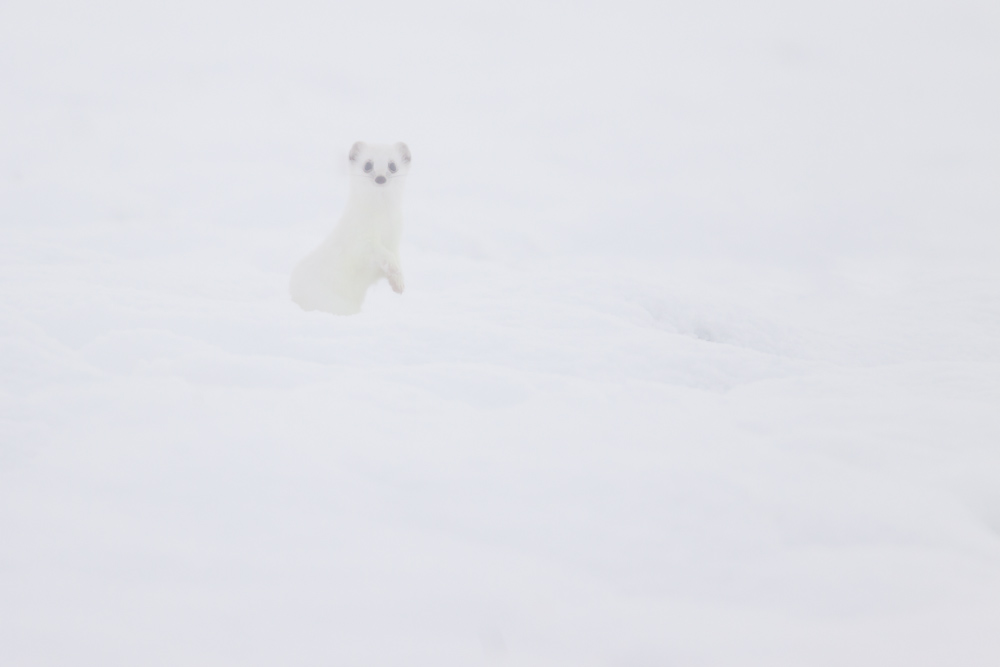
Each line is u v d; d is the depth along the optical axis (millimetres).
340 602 7605
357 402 12656
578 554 8750
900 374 16984
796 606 7941
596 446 11141
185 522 8961
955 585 8117
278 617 7355
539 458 10688
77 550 8352
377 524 9133
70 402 12336
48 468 10195
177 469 10086
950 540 9133
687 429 11977
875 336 25766
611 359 17406
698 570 8516
